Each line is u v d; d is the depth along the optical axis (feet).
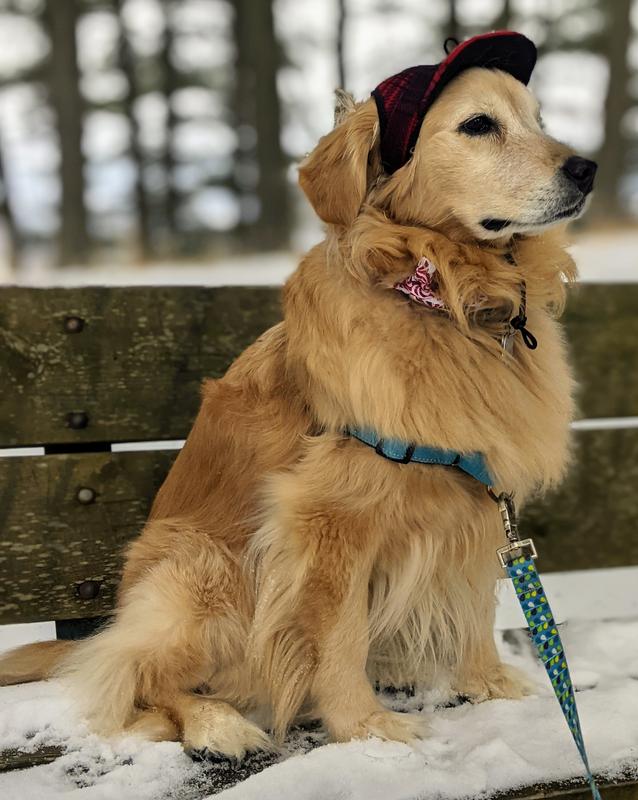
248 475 6.53
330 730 5.91
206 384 7.21
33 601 7.89
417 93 5.88
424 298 5.74
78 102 60.23
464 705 6.31
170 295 8.30
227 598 6.35
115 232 62.59
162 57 61.72
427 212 6.02
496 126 5.95
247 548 6.42
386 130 5.93
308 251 6.57
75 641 7.02
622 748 5.38
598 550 9.51
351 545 5.81
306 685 6.10
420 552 5.96
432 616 6.72
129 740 5.69
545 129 7.38
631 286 9.40
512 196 5.77
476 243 6.11
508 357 6.08
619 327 9.43
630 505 9.55
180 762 5.48
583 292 9.30
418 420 5.60
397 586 6.08
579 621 8.01
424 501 5.82
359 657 5.87
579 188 5.70
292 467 6.21
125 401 8.23
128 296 8.18
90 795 4.99
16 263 56.65
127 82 62.03
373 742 5.45
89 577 8.05
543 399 6.22
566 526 9.39
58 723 5.92
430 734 5.75
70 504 7.97
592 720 5.75
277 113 60.85
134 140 62.75
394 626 6.41
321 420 6.07
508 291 6.02
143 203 63.31
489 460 5.86
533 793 4.90
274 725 6.15
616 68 60.18
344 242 6.05
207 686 6.40
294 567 5.90
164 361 8.32
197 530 6.64
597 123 62.34
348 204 5.97
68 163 60.13
